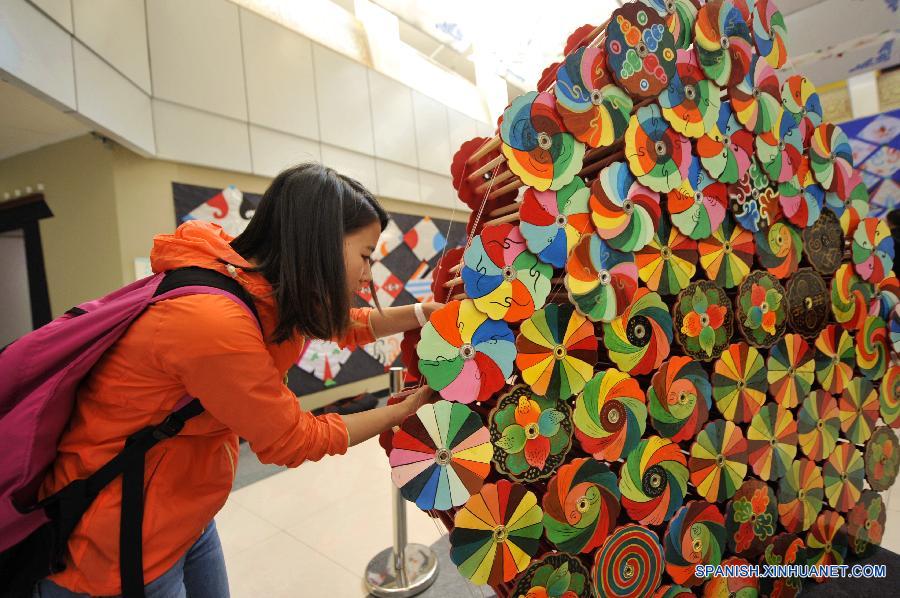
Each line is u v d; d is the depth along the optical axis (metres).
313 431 0.68
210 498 0.71
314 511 2.10
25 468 0.58
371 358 4.41
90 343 0.61
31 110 2.46
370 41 2.72
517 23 2.87
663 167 0.97
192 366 0.59
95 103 2.35
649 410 0.98
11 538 0.60
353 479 2.46
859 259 1.32
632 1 0.94
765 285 1.13
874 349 1.35
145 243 2.89
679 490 1.01
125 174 2.83
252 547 1.81
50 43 2.08
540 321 0.85
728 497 1.07
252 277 0.70
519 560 0.82
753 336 1.11
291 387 3.76
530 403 0.84
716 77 1.05
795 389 1.18
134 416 0.63
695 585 1.04
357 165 4.25
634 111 1.00
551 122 0.85
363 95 4.29
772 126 1.15
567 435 0.87
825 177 1.25
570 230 0.87
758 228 1.13
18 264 4.11
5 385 0.60
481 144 1.18
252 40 3.43
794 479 1.18
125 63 2.62
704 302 1.05
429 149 4.98
